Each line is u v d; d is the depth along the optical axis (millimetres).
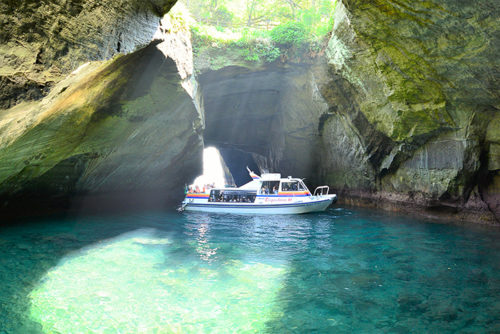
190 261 7090
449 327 4328
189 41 13625
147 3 6766
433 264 6871
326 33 14859
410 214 13453
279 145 22844
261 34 16078
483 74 8148
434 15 7055
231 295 5301
